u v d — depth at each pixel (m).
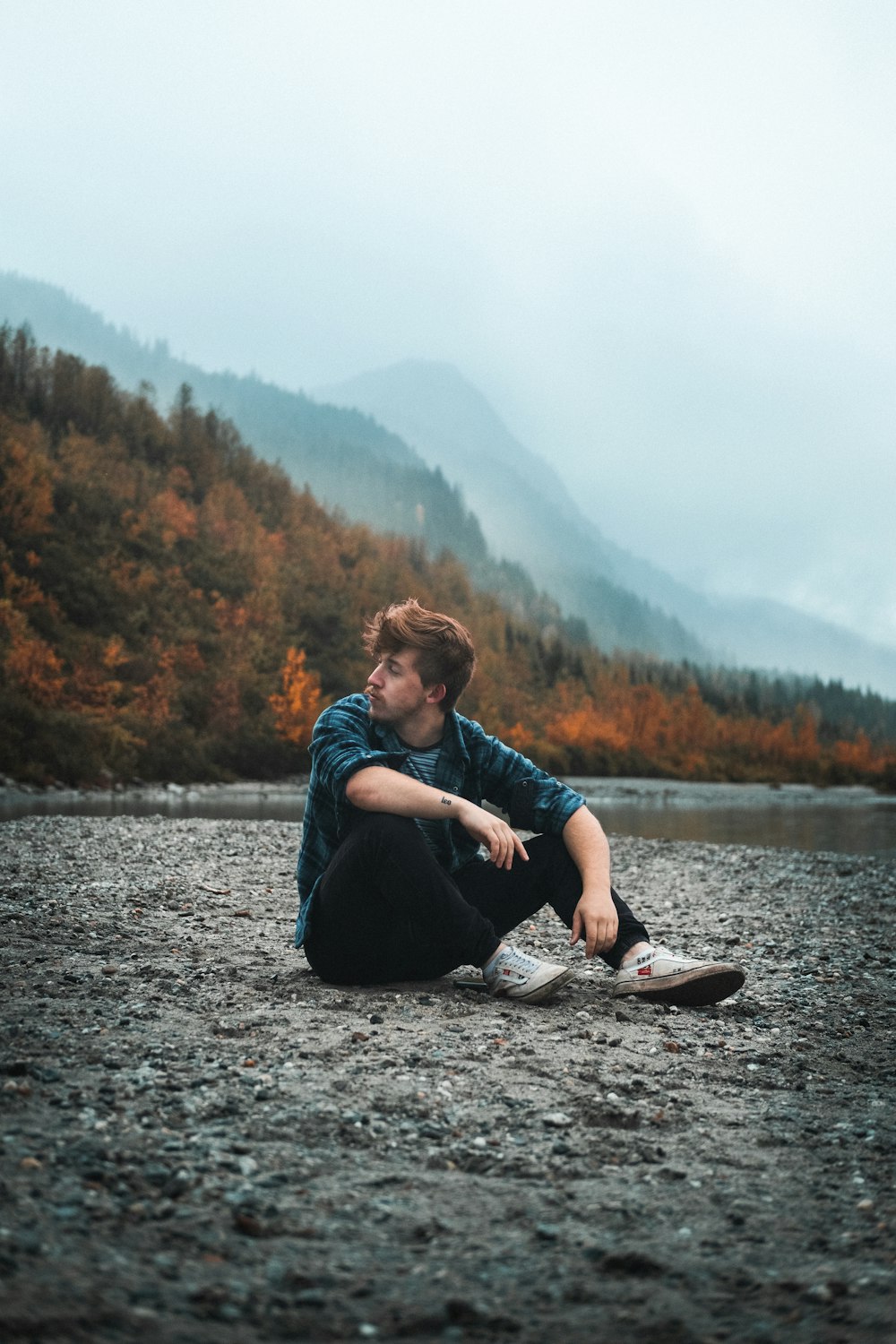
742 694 169.00
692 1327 1.42
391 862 3.21
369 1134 2.17
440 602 109.75
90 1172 1.83
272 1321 1.37
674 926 6.09
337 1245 1.65
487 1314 1.42
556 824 3.43
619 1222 1.81
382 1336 1.36
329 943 3.46
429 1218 1.78
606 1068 2.76
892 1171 2.12
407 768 3.39
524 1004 3.41
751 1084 2.77
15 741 27.64
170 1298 1.40
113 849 7.83
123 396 98.88
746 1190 1.99
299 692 49.84
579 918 3.35
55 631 49.94
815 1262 1.67
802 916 6.77
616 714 102.94
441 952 3.48
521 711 92.56
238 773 42.34
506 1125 2.28
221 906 5.55
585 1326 1.42
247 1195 1.80
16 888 5.48
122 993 3.33
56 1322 1.27
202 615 63.25
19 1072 2.42
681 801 48.38
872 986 4.40
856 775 112.06
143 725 37.31
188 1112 2.22
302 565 88.31
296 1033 2.91
